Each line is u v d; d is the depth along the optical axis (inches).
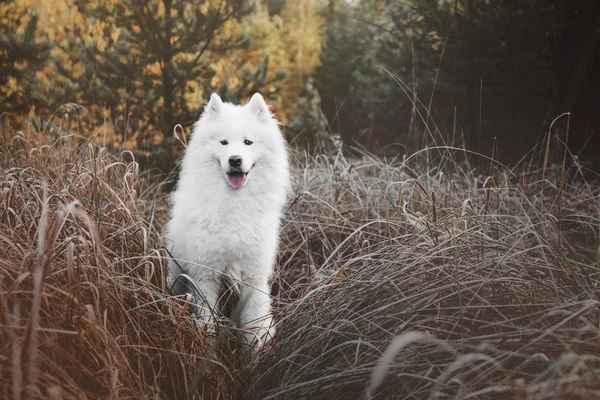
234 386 111.7
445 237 133.0
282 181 165.6
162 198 240.8
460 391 79.7
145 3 330.6
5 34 324.2
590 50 311.3
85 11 354.6
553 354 93.7
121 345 102.3
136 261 135.0
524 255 121.1
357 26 765.3
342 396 99.1
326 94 790.5
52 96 321.7
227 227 150.6
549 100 346.6
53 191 130.2
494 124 370.0
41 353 83.0
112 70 330.3
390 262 121.0
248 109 164.4
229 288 152.9
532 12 323.6
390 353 75.5
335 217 210.4
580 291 109.1
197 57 345.1
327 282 135.3
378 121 503.5
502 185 230.5
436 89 386.6
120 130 322.3
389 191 218.7
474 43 340.8
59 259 113.9
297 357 113.3
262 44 447.5
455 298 112.5
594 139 327.0
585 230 187.3
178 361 109.3
